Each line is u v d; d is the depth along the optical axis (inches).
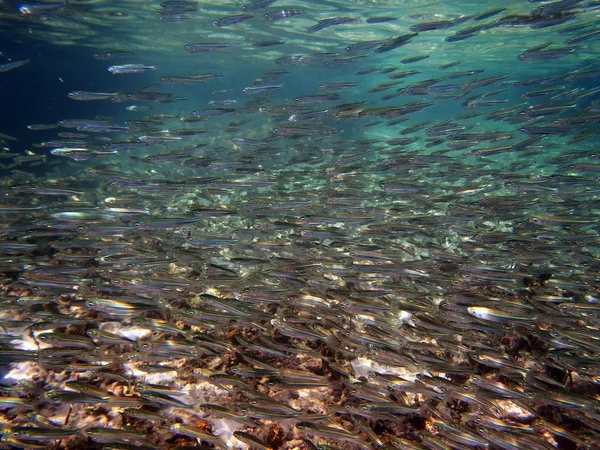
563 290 23.4
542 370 20.5
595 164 30.5
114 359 17.5
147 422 16.8
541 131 32.7
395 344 19.3
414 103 33.1
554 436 17.7
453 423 15.3
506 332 21.1
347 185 33.6
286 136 34.2
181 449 12.8
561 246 25.5
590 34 31.7
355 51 34.1
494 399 18.4
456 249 29.8
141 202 33.7
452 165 35.9
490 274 22.3
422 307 20.8
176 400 15.0
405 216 28.2
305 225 28.0
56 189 28.1
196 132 34.3
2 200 35.2
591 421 16.2
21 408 16.7
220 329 21.3
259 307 22.9
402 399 17.0
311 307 20.8
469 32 32.9
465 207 27.7
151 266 23.0
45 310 23.0
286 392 19.0
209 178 30.5
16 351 16.8
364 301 20.1
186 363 20.2
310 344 21.3
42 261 26.1
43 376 19.5
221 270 22.9
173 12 32.8
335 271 23.4
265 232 27.1
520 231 27.8
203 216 25.2
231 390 16.8
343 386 19.5
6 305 21.0
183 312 19.9
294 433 16.9
